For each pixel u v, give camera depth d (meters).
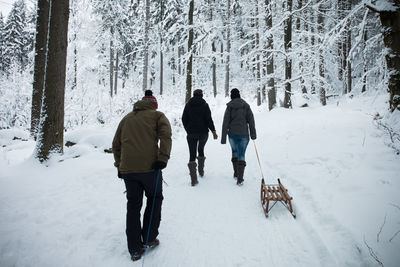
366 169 4.34
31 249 2.87
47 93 6.41
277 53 14.15
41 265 2.61
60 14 6.43
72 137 8.48
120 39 24.81
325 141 6.56
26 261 2.66
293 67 14.36
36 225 3.42
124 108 13.02
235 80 29.09
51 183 5.14
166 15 23.80
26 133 10.75
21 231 3.23
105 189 4.92
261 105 19.83
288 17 12.64
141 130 2.88
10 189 4.73
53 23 6.38
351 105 11.15
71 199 4.38
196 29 15.63
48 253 2.81
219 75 30.62
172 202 4.32
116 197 4.54
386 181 3.77
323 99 15.53
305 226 3.22
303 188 4.26
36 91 9.58
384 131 5.70
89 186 5.05
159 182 3.02
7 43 33.09
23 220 3.56
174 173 6.08
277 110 12.77
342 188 3.87
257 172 5.78
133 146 2.81
